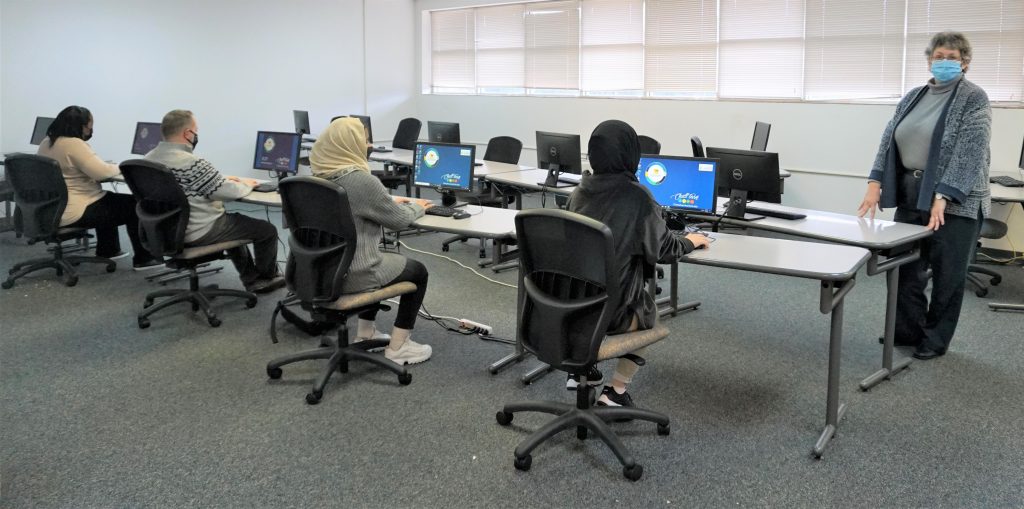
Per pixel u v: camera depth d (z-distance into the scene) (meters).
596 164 2.11
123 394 2.68
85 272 4.52
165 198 3.27
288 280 2.68
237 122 7.21
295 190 2.56
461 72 8.52
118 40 6.25
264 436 2.36
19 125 5.79
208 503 1.97
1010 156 4.96
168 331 3.40
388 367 2.79
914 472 2.13
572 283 2.03
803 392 2.72
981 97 2.76
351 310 2.64
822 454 2.23
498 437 2.37
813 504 1.97
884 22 5.43
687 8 6.46
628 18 6.89
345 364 2.86
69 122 4.23
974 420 2.47
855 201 5.64
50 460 2.19
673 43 6.62
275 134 5.14
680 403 2.63
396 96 8.71
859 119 5.53
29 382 2.78
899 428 2.42
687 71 6.58
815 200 5.87
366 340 2.98
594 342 1.97
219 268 4.58
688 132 6.55
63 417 2.48
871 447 2.29
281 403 2.62
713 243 2.62
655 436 2.37
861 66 5.59
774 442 2.33
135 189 3.35
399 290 2.74
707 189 3.18
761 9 6.02
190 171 3.39
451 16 8.48
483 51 8.22
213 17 6.86
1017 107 4.91
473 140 8.36
